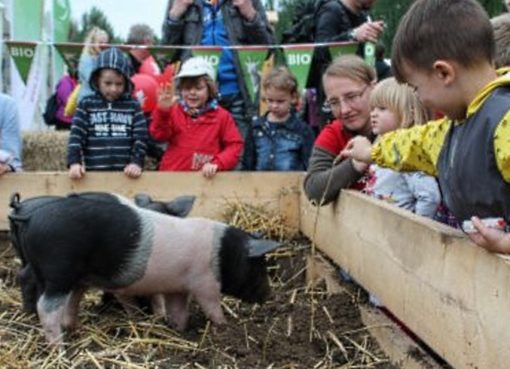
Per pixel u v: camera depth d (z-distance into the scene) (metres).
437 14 2.37
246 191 5.29
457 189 2.46
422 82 2.45
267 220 5.20
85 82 6.82
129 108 5.67
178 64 6.45
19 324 3.61
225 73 6.39
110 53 5.59
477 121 2.30
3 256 4.94
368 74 4.26
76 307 3.52
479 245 2.24
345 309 3.80
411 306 2.94
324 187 4.10
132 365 3.11
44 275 3.30
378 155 3.07
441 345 2.65
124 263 3.38
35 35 9.50
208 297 3.61
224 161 5.62
